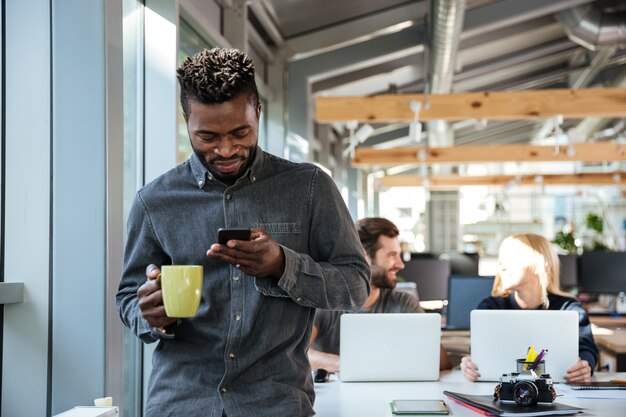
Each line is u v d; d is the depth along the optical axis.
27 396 2.22
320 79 6.68
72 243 2.22
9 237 2.25
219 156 1.42
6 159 2.25
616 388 2.53
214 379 1.51
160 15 3.18
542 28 7.58
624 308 6.09
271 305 1.50
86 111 2.22
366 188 12.37
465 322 4.88
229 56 1.40
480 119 6.57
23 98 2.25
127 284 1.59
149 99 3.16
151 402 1.53
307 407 1.54
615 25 6.58
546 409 2.12
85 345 2.21
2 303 2.22
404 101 6.21
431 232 15.98
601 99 6.02
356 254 1.58
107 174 2.21
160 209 1.56
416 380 2.75
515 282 3.18
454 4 4.82
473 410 2.22
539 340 2.72
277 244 1.41
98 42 2.22
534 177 11.53
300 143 6.38
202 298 1.51
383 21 6.12
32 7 2.26
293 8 5.65
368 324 2.74
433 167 13.77
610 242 15.44
